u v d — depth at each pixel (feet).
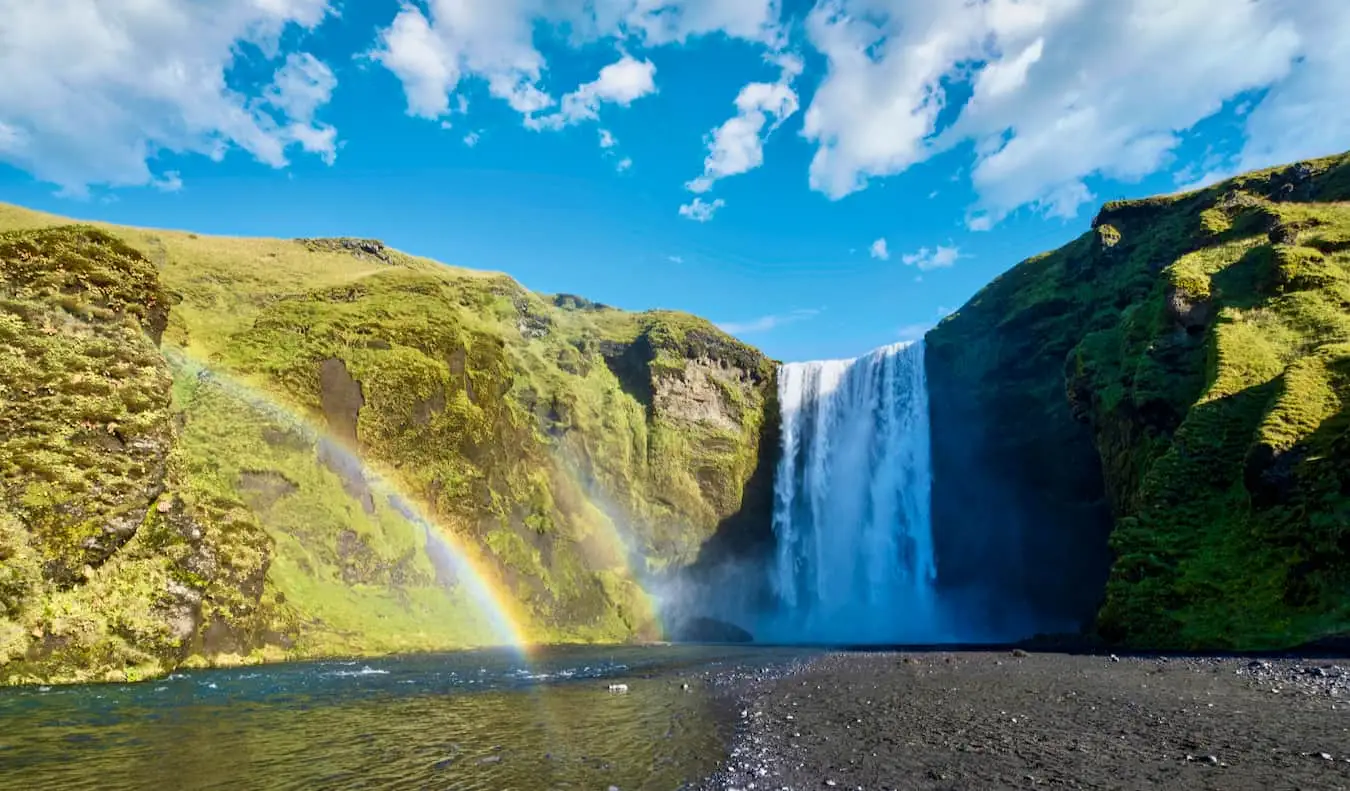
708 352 278.26
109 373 97.81
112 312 104.01
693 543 238.68
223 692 69.87
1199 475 118.52
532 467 203.92
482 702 64.85
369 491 151.74
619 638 184.03
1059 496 204.13
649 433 252.42
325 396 159.12
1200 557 108.68
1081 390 174.70
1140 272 193.26
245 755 42.80
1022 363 224.33
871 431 263.29
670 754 42.16
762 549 262.88
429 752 43.60
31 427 86.48
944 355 247.09
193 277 194.29
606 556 205.98
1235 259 162.20
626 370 270.67
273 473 136.15
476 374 194.08
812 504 268.21
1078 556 196.95
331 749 44.50
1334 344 123.95
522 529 184.85
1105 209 221.66
